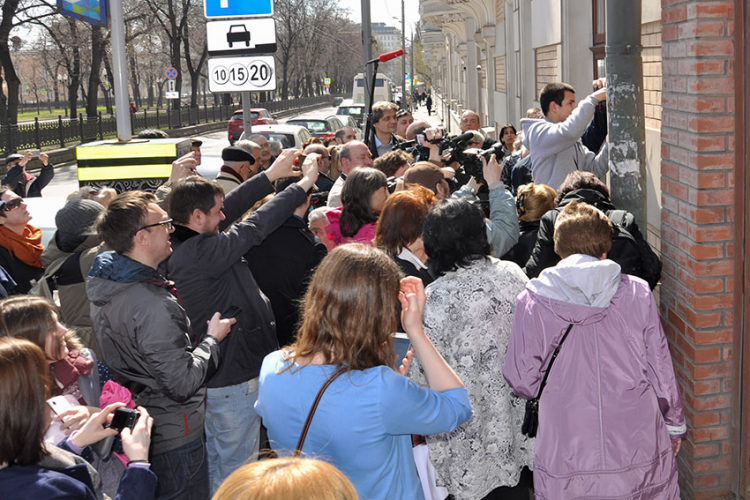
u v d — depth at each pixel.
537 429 3.01
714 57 3.40
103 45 38.16
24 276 5.66
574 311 2.89
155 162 7.56
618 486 2.91
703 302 3.56
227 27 7.85
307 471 1.30
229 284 3.63
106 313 3.07
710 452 3.70
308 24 79.19
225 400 3.67
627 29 3.98
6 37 31.06
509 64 14.94
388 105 7.76
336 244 4.19
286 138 19.56
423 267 3.40
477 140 7.08
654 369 2.96
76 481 2.00
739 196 3.44
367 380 2.12
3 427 1.94
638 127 4.07
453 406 2.22
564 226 3.05
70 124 31.00
